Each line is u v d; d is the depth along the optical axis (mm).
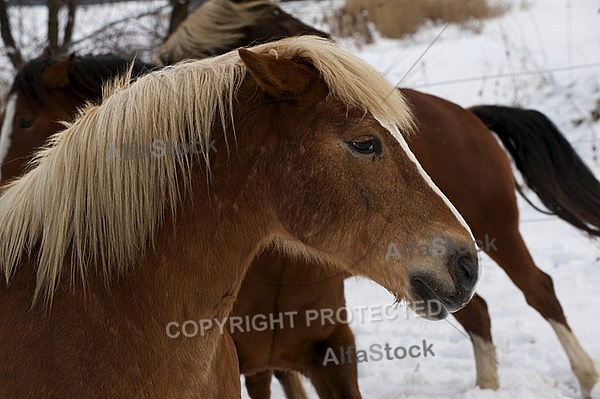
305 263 4500
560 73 13922
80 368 3018
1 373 3002
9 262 3172
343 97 3184
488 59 14750
